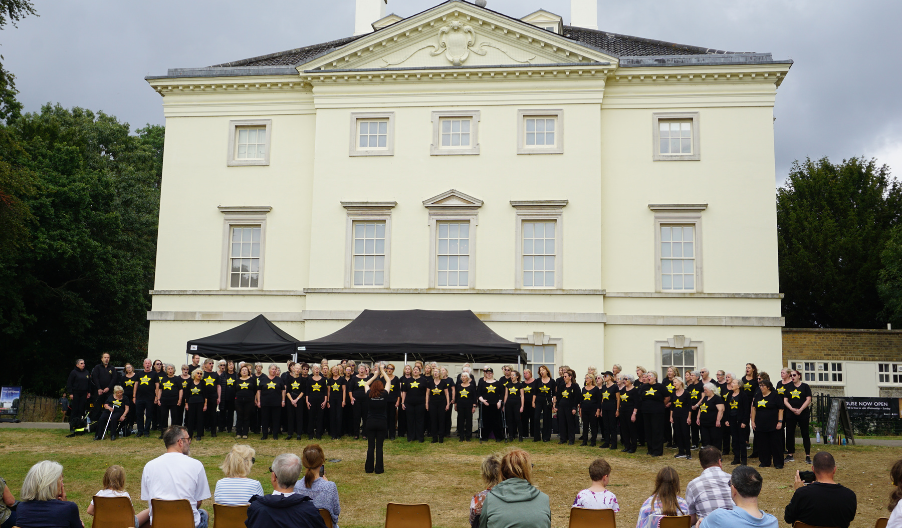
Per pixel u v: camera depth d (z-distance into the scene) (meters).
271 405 17.81
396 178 24.28
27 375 34.81
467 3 24.20
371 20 30.06
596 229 23.36
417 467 14.60
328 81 24.75
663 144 24.25
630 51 26.34
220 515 7.50
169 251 25.05
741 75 23.77
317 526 6.45
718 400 15.28
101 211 33.31
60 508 6.85
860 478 14.16
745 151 23.73
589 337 22.86
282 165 25.22
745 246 23.31
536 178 23.83
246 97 25.58
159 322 24.58
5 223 23.44
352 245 24.20
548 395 18.06
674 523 7.19
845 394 28.17
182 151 25.53
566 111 23.97
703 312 23.09
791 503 7.28
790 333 28.83
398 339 19.09
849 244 36.38
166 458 8.00
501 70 23.98
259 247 24.95
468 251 23.83
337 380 18.20
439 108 24.47
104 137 39.22
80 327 33.44
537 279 23.55
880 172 39.06
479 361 22.28
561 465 15.00
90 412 19.14
